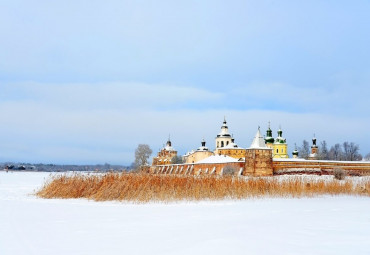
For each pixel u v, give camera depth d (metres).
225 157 92.38
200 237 13.60
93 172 37.38
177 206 26.86
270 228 15.59
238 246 11.74
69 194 33.56
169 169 102.56
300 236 13.54
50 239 13.83
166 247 12.02
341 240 12.74
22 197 33.84
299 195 34.78
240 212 22.53
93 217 20.36
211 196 31.98
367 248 11.44
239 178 36.44
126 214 21.70
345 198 33.91
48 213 22.25
